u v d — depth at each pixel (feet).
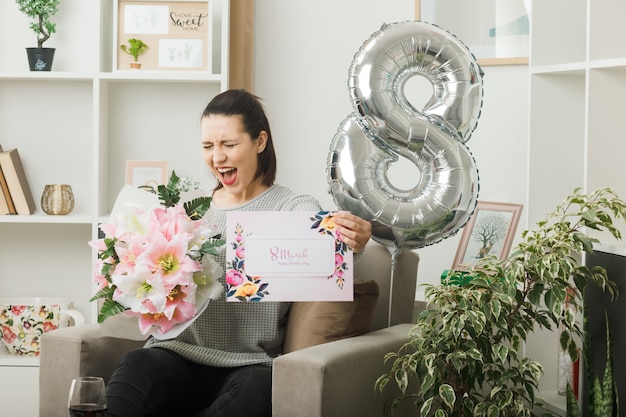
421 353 7.30
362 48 8.43
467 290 7.34
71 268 11.35
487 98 10.77
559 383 8.82
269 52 11.40
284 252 7.35
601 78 7.93
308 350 6.89
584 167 8.26
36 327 10.41
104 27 10.88
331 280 7.36
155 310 6.70
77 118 11.28
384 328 8.45
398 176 11.28
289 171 11.44
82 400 5.58
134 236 6.77
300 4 11.37
